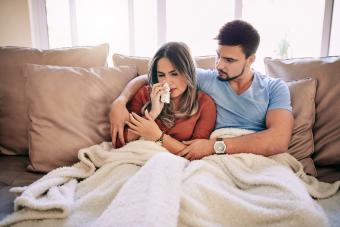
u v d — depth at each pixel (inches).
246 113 49.0
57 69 49.2
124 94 49.6
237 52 46.1
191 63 47.3
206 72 52.7
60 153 45.1
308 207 30.3
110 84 51.6
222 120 49.8
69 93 47.1
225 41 46.1
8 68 53.9
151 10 79.5
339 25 77.5
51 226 30.8
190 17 79.8
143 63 59.3
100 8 80.0
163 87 46.4
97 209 33.0
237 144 43.5
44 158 45.1
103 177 39.1
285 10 78.1
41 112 45.9
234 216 31.7
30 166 45.9
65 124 45.6
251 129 48.8
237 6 77.4
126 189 31.8
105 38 81.7
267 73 59.3
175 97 48.6
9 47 56.9
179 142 45.7
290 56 80.5
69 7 79.6
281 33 79.5
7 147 52.9
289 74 55.2
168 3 78.8
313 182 42.4
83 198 33.8
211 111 48.7
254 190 36.0
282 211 30.4
